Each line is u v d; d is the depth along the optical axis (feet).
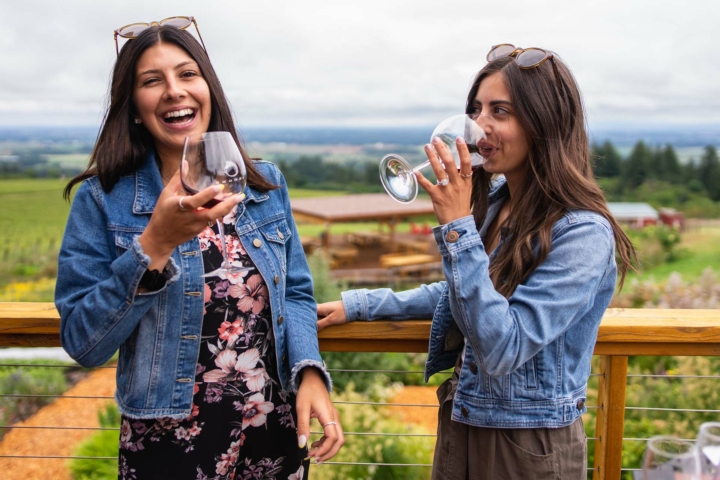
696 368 15.71
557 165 4.04
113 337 3.76
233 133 4.44
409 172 4.84
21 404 19.54
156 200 4.19
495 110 4.16
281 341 4.39
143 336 4.03
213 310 4.14
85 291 3.91
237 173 3.62
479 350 3.84
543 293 3.84
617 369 5.32
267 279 4.31
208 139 3.57
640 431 13.17
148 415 4.03
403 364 23.79
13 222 104.58
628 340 5.07
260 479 4.45
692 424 13.44
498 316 3.75
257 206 4.51
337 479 11.68
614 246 4.03
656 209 113.29
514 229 4.26
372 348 5.27
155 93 4.08
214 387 4.16
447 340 4.73
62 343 3.89
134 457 4.17
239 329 4.22
